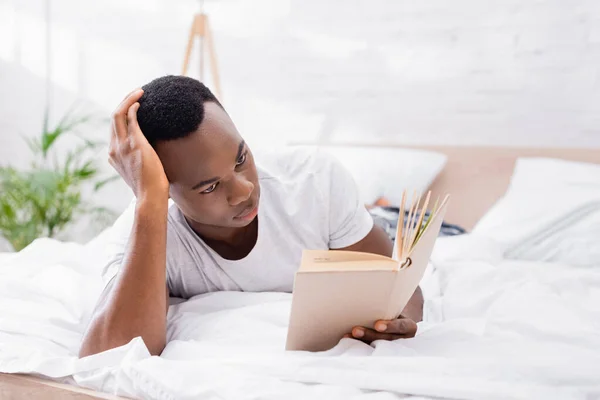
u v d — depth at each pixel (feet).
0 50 9.45
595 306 3.67
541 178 6.14
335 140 8.02
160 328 2.85
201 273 3.48
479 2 7.11
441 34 7.32
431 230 2.63
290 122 8.25
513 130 7.14
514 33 7.00
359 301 2.56
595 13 6.64
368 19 7.65
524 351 2.66
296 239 3.45
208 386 2.30
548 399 2.15
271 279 3.50
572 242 5.25
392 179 6.73
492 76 7.16
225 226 3.07
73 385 2.61
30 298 3.58
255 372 2.43
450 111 7.39
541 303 3.49
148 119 2.85
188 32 8.56
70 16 9.13
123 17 8.89
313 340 2.71
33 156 9.43
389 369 2.37
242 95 8.46
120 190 9.08
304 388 2.31
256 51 8.30
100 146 9.12
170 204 3.35
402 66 7.55
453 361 2.39
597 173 5.91
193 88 2.89
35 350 2.79
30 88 9.39
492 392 2.18
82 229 9.25
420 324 3.11
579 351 2.66
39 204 7.97
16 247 8.11
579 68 6.78
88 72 9.14
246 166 2.87
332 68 7.91
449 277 4.20
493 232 5.63
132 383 2.41
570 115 6.88
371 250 3.58
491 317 3.32
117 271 3.17
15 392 2.66
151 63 8.83
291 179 3.52
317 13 7.91
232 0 8.34
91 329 2.81
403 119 7.63
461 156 7.12
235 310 3.16
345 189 3.55
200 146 2.70
